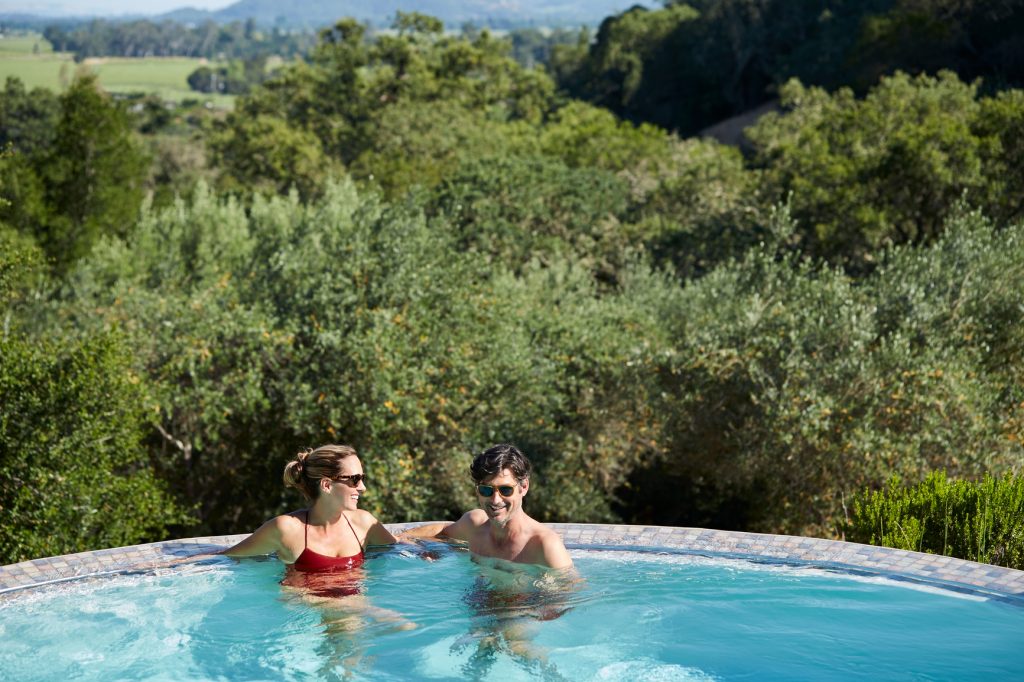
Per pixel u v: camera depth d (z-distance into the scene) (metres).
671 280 18.55
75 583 5.11
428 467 12.01
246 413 11.61
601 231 27.31
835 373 11.42
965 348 11.77
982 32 48.97
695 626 4.59
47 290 15.53
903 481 10.66
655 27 78.25
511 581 5.09
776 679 4.04
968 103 30.25
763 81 68.75
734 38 69.19
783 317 12.31
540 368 12.84
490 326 12.91
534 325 13.89
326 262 12.92
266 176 41.56
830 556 5.21
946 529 6.46
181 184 49.75
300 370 11.45
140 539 11.42
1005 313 12.14
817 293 12.81
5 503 8.92
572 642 4.45
